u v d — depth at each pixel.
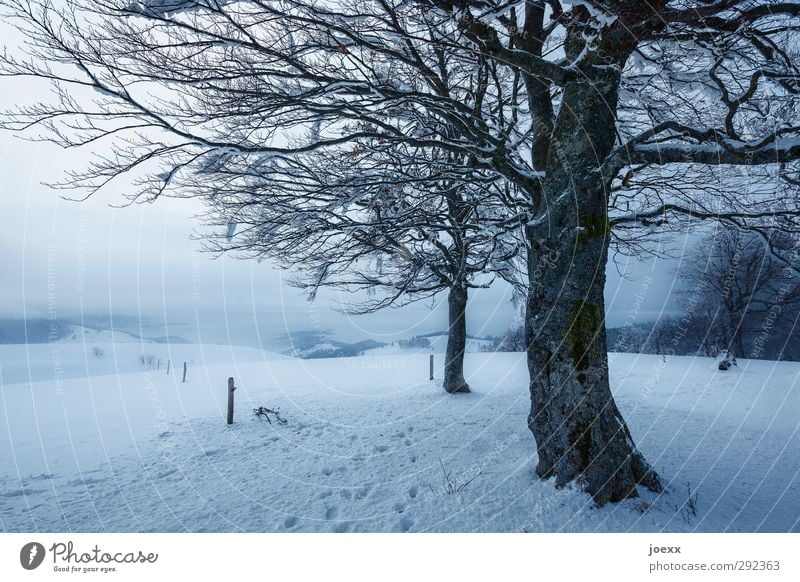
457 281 11.06
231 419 9.14
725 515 4.44
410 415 9.62
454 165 6.15
